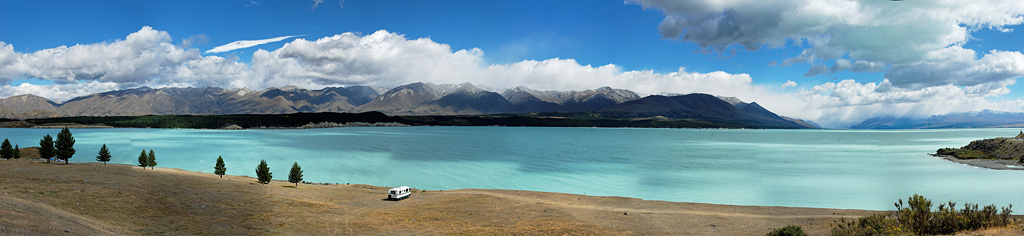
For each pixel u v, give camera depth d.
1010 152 130.88
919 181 94.88
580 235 41.31
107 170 74.00
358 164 130.50
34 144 199.25
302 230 42.19
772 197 79.69
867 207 70.56
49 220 32.78
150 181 62.06
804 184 93.62
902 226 29.67
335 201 59.00
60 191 47.59
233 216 45.53
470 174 111.25
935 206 69.38
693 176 107.12
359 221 46.69
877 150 193.25
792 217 50.03
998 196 75.94
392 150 180.00
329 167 123.44
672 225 46.12
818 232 39.44
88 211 41.25
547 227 43.84
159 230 38.31
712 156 160.38
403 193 62.84
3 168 64.62
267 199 55.00
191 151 167.88
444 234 41.22
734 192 85.06
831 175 107.31
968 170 111.38
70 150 89.62
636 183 96.44
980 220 29.20
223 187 63.16
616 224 46.19
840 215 52.59
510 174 111.06
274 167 123.56
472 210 53.16
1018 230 26.20
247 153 161.88
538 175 109.25
